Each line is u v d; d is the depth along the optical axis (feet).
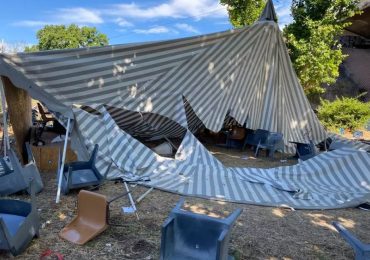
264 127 27.22
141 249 11.07
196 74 23.50
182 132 27.25
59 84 19.88
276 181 18.12
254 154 27.40
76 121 18.02
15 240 10.03
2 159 15.33
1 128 28.30
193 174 18.86
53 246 10.88
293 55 40.73
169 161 19.86
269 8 25.16
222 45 23.52
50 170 18.81
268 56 25.80
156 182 17.28
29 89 17.93
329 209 15.57
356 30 54.13
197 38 22.76
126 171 18.10
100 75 20.93
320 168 19.30
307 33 40.09
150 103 22.34
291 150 27.86
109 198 15.07
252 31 24.03
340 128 40.75
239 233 12.62
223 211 14.69
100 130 18.75
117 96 21.44
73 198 14.92
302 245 12.10
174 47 22.40
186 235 9.24
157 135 27.22
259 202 15.72
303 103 27.86
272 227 13.38
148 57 22.00
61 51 19.77
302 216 14.67
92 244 11.16
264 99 26.99
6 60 18.28
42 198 14.78
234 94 25.17
